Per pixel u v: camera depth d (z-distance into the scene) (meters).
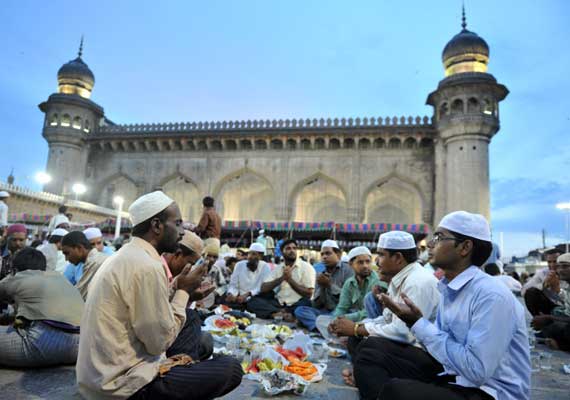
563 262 5.19
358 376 2.78
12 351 3.21
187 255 3.41
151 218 2.18
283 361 3.43
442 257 2.19
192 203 28.33
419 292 2.94
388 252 3.19
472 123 22.69
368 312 4.01
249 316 6.18
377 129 25.19
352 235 21.70
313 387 3.14
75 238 4.20
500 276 6.80
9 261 6.19
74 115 28.34
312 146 26.33
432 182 24.67
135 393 1.99
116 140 28.33
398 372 2.66
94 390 1.92
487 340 1.87
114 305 1.92
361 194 25.31
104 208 26.83
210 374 2.13
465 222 2.17
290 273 6.23
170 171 28.08
